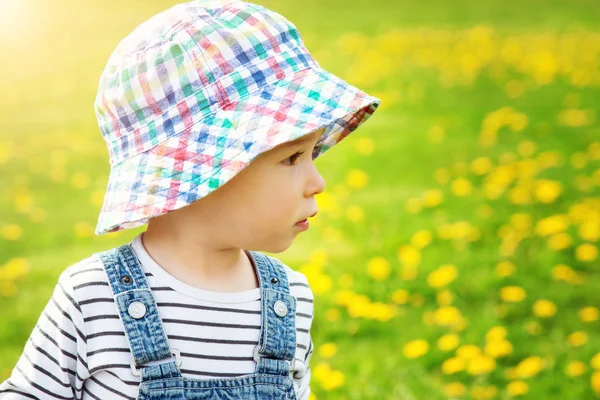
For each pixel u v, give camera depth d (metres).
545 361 3.77
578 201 5.77
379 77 10.45
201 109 1.87
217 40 1.89
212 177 1.81
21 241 5.41
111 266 1.94
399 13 15.54
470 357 3.72
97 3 17.45
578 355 3.81
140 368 1.86
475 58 11.30
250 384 1.93
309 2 17.11
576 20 14.20
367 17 15.14
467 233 5.18
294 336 2.03
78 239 5.49
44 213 5.98
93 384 1.89
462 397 3.53
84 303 1.89
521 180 6.16
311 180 1.96
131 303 1.89
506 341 3.84
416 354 3.79
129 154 1.90
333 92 1.91
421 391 3.57
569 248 4.95
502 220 5.45
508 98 9.27
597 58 11.07
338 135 2.35
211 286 1.97
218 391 1.90
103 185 6.68
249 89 1.88
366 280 4.63
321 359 3.83
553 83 9.84
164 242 1.98
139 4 17.59
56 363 1.88
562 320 4.18
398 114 8.80
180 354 1.89
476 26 13.88
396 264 4.83
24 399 1.89
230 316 1.96
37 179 6.79
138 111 1.90
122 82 1.91
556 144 7.30
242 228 1.92
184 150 1.85
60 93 10.31
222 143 1.83
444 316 4.10
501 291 4.46
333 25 14.36
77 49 13.12
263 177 1.89
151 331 1.88
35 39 13.83
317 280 4.40
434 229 5.37
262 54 1.92
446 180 6.50
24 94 10.26
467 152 7.27
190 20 1.93
